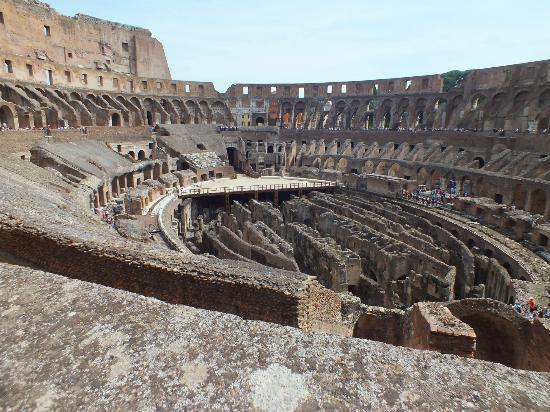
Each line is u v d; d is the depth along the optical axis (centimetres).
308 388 409
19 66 5284
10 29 5700
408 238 3294
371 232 3375
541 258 2741
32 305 547
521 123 5531
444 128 6725
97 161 4412
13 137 3647
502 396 404
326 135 7538
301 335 500
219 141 7444
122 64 7994
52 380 414
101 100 6494
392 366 446
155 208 4156
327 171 6569
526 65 5572
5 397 392
